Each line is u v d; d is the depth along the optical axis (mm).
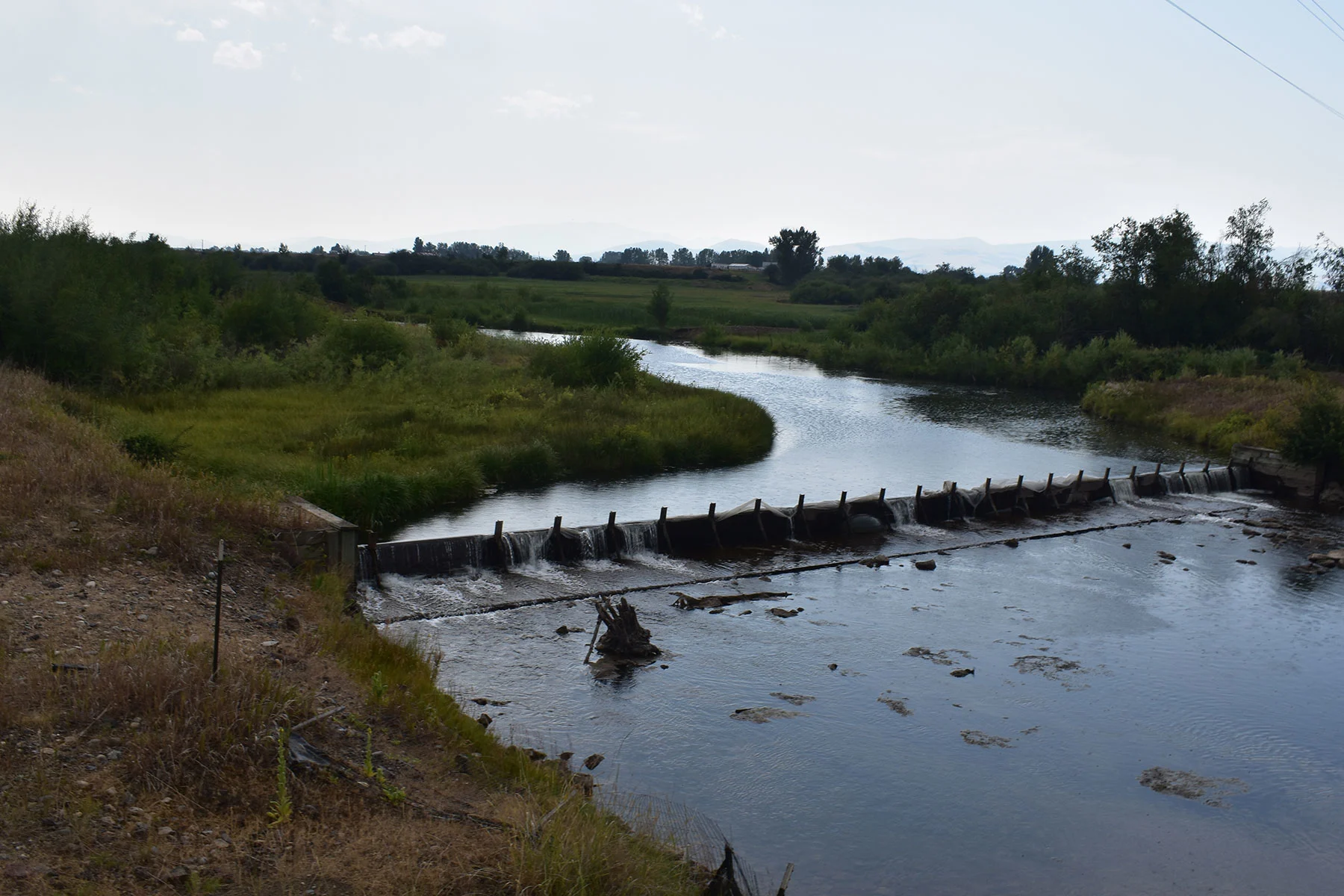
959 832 12609
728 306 136250
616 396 44406
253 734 9641
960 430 48719
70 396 29766
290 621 14016
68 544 14648
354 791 9484
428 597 19672
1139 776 14398
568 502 29297
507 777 11109
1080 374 69375
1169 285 77938
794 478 34594
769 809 12773
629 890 8781
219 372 41938
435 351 53312
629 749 14055
